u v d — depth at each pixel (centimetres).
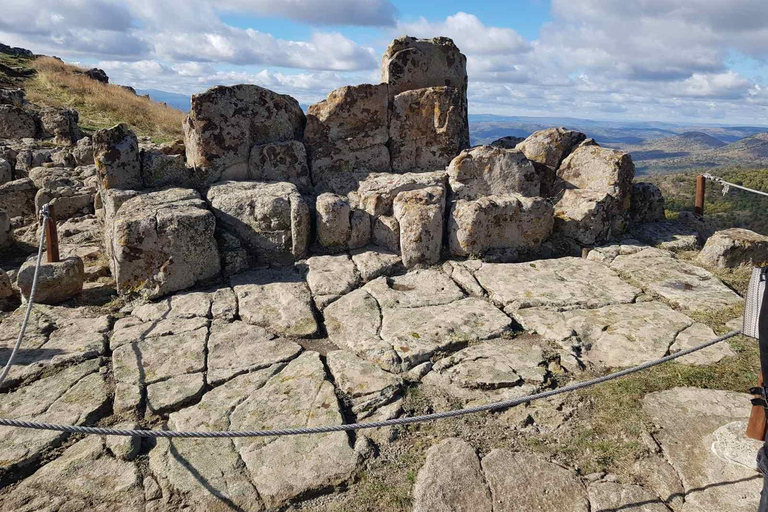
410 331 545
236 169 798
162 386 461
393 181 795
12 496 346
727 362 479
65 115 1581
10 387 461
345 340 542
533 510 332
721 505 325
